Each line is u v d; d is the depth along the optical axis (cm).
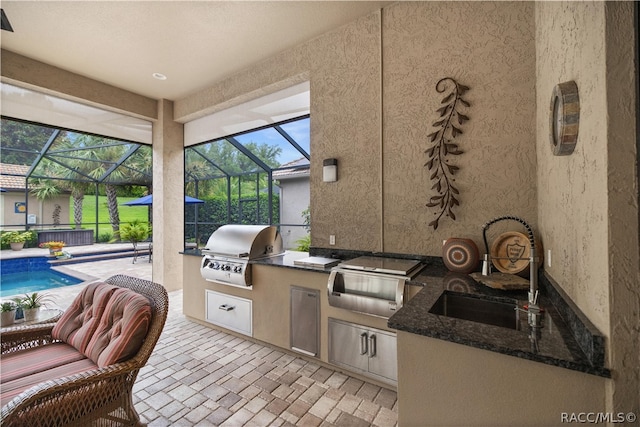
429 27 246
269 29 295
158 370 245
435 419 117
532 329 118
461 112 232
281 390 217
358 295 218
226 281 304
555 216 152
